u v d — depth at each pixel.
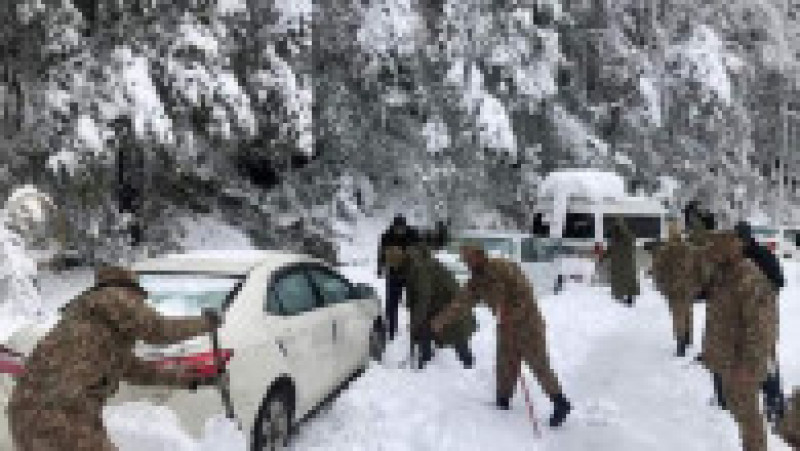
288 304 6.71
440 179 23.27
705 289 6.29
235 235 18.36
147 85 13.75
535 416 7.63
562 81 28.23
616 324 12.32
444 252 14.30
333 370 7.19
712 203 32.81
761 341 6.07
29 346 5.15
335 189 22.23
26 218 10.24
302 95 17.50
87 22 14.32
